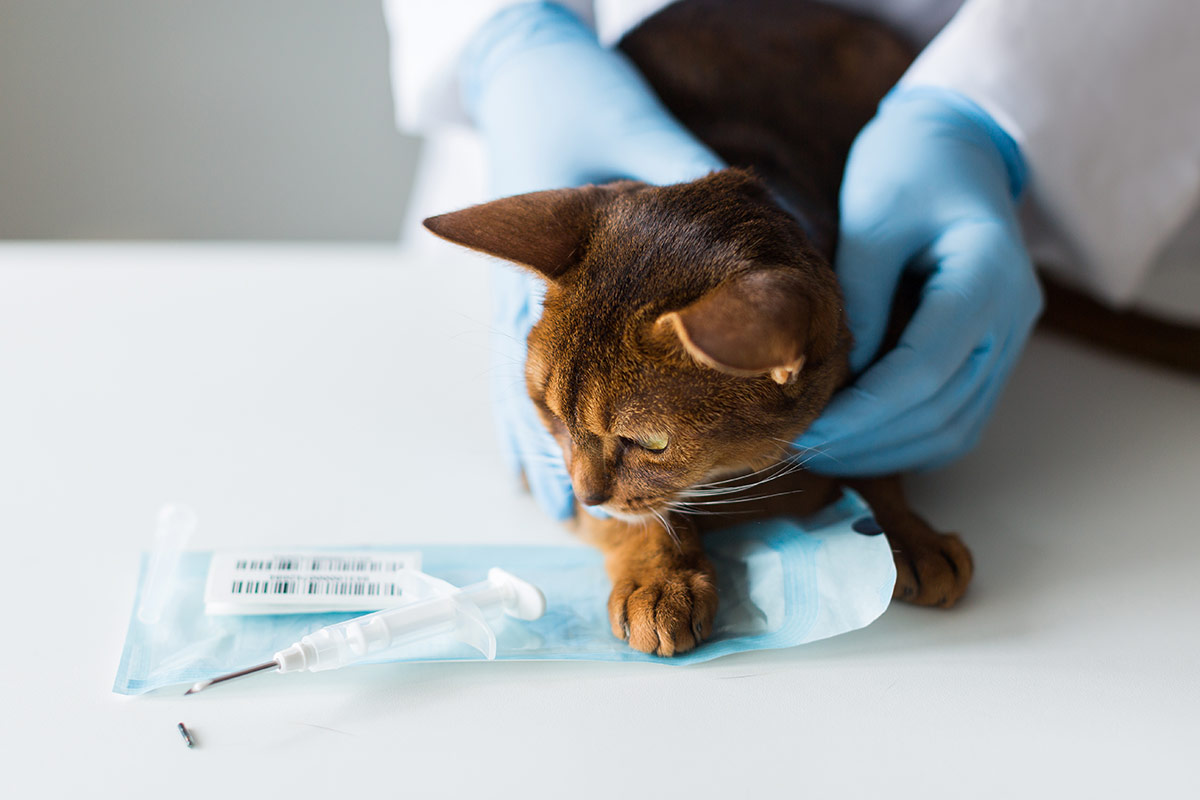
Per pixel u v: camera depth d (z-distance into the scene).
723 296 0.44
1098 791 0.42
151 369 0.65
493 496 0.57
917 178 0.56
